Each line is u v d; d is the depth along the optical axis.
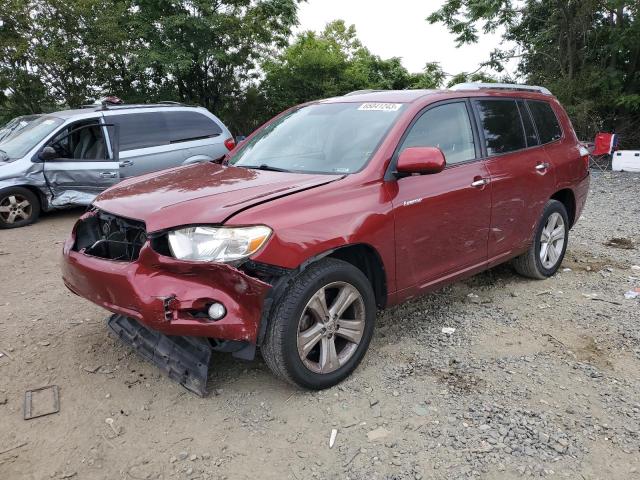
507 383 3.36
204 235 2.86
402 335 4.05
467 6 17.50
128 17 16.27
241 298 2.86
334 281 3.19
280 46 19.80
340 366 3.33
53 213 8.99
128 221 3.16
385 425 2.96
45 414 3.07
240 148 4.54
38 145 8.03
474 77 19.52
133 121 8.58
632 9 15.18
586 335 4.04
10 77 14.31
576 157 5.40
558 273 5.47
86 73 15.49
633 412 3.06
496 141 4.49
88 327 4.19
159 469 2.65
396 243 3.52
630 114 16.58
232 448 2.80
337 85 23.33
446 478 2.56
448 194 3.84
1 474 2.61
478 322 4.27
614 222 7.84
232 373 3.50
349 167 3.59
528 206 4.71
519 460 2.67
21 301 4.79
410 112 3.82
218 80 19.30
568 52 17.16
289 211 3.04
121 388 3.33
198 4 16.77
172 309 2.81
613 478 2.55
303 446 2.81
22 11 13.83
